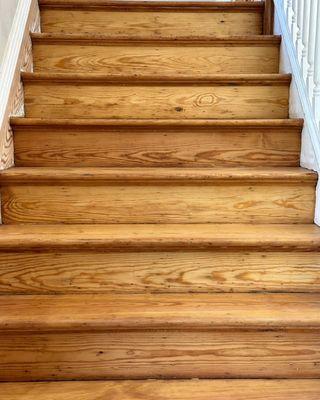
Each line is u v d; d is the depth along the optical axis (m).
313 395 1.10
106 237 1.33
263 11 2.25
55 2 2.20
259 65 2.04
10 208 1.48
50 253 1.31
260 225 1.48
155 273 1.33
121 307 1.23
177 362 1.18
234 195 1.49
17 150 1.65
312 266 1.33
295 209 1.50
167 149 1.66
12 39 1.72
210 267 1.34
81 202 1.49
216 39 2.01
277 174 1.47
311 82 1.58
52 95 1.81
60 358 1.16
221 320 1.15
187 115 1.84
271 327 1.16
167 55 2.03
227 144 1.66
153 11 2.25
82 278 1.33
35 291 1.32
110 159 1.66
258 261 1.33
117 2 2.22
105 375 1.17
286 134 1.66
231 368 1.18
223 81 1.81
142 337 1.17
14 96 1.68
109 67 2.03
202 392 1.11
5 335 1.14
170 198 1.49
